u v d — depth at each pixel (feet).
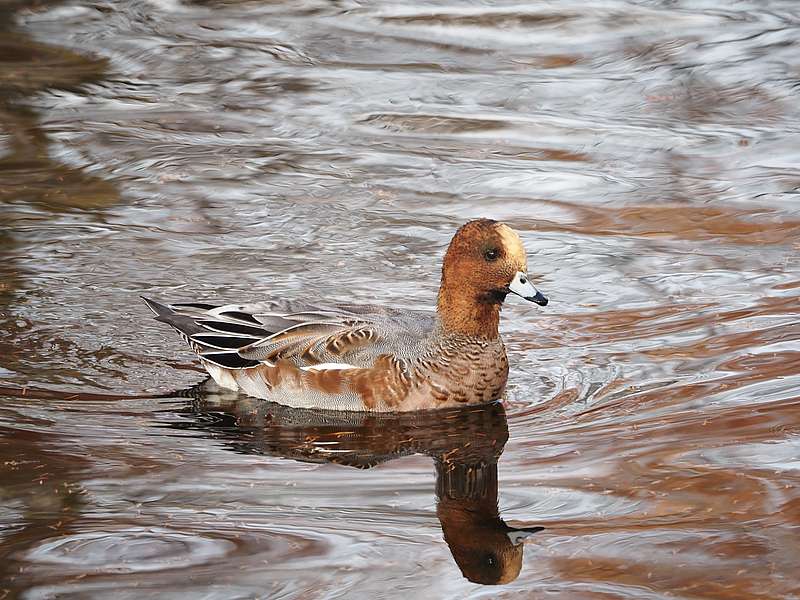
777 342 42.14
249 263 50.26
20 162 62.28
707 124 67.87
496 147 64.95
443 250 51.85
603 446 34.94
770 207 56.24
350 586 27.71
